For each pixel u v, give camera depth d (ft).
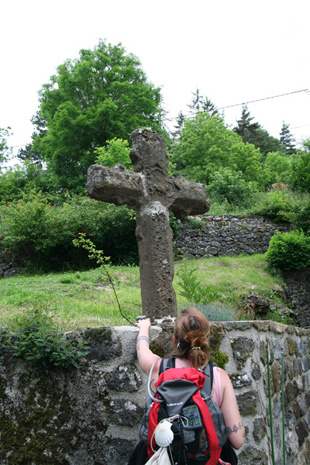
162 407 6.32
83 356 9.50
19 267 42.70
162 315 11.39
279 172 132.36
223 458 6.85
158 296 11.49
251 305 34.32
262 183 108.06
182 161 111.86
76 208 43.96
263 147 160.04
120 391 9.45
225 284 37.55
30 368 9.34
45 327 9.77
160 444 5.90
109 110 67.31
